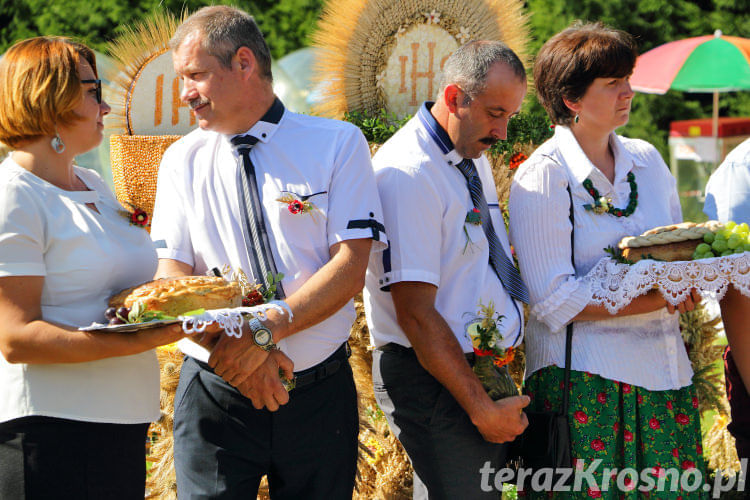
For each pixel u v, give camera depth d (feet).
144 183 16.74
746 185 15.71
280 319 11.96
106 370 11.71
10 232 11.00
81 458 11.46
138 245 12.35
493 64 13.26
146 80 17.38
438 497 14.15
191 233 13.42
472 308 13.85
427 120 13.92
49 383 11.33
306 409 12.91
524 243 14.62
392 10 17.84
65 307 11.53
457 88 13.48
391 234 13.56
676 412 14.76
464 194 13.96
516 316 14.19
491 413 13.23
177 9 54.08
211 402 12.91
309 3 59.36
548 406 14.71
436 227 13.60
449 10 17.98
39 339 10.93
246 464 12.89
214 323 11.45
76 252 11.51
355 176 12.87
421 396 13.96
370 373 18.08
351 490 13.51
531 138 17.99
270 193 12.77
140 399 12.10
